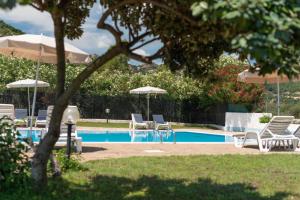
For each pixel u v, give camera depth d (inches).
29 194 260.8
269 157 475.2
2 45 527.2
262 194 301.0
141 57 242.4
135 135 978.7
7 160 268.5
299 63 145.6
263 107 1148.5
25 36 547.5
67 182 314.5
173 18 215.9
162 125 959.6
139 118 1034.1
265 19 127.6
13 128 283.3
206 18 132.3
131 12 246.5
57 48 259.6
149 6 237.6
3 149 270.5
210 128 1244.5
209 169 396.5
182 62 264.8
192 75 276.7
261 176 367.6
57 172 330.3
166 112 1390.3
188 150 565.0
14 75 1294.3
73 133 502.3
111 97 1382.9
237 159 454.6
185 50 259.8
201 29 200.5
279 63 138.4
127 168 387.2
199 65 275.7
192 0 166.9
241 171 389.4
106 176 347.9
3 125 280.5
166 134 966.4
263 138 602.2
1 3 187.8
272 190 314.0
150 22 236.4
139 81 1387.8
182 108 1384.1
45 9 231.6
